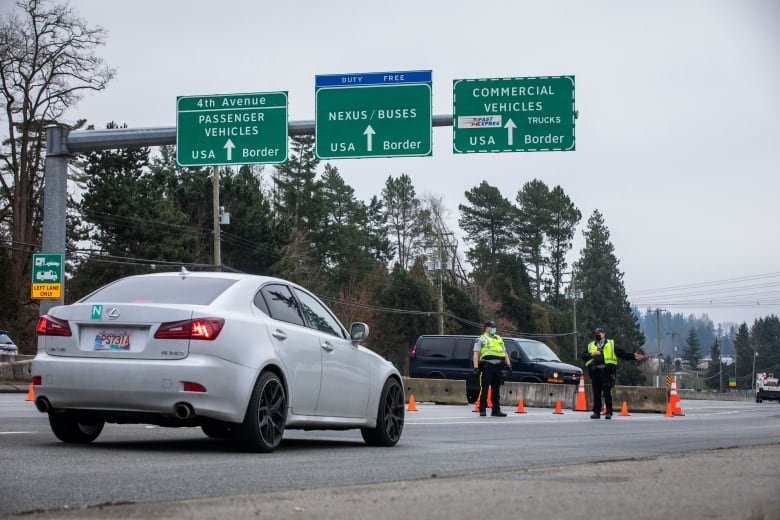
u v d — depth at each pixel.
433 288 79.38
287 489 6.16
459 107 22.67
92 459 7.80
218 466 7.45
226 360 8.33
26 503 5.43
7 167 47.66
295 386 9.08
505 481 6.59
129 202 54.84
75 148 20.33
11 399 20.92
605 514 5.12
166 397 8.16
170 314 8.33
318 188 79.75
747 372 177.25
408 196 100.38
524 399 29.47
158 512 5.09
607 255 110.88
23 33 45.25
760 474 7.05
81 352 8.48
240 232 61.28
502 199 102.00
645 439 11.82
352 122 22.89
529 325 89.62
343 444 10.48
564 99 22.44
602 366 20.38
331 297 76.62
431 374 32.59
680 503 5.53
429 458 8.64
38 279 19.81
